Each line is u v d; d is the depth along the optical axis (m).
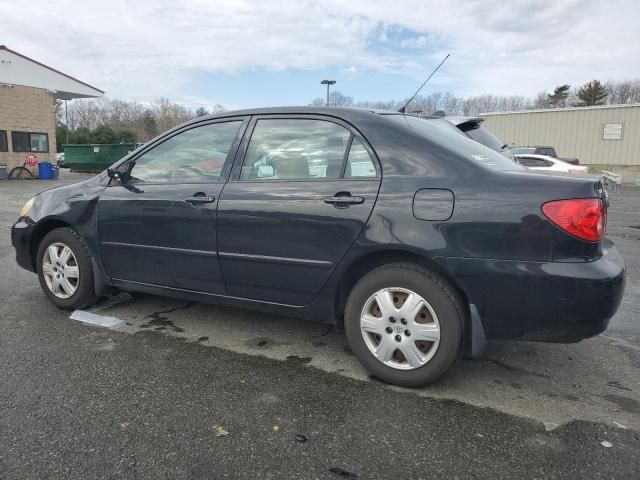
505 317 2.76
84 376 3.12
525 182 2.74
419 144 3.03
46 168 22.48
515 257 2.69
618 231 9.68
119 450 2.38
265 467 2.27
